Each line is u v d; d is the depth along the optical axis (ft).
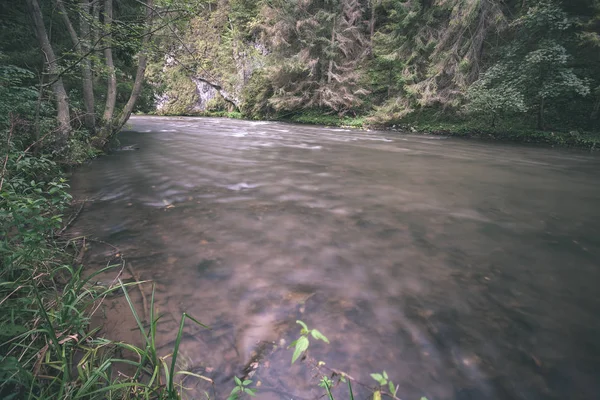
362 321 6.37
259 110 74.02
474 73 45.39
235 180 18.17
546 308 7.01
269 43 69.77
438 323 6.39
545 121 41.27
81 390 3.84
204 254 9.09
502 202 15.15
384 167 22.93
